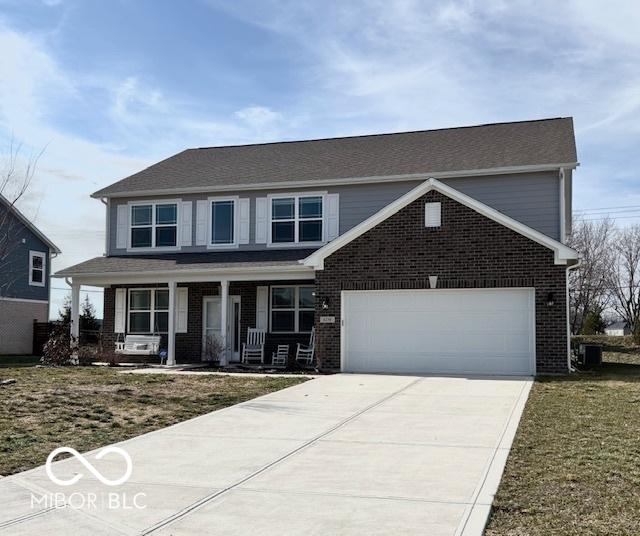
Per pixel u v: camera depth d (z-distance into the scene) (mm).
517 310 18047
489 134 24281
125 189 24266
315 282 20219
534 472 7832
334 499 6984
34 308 34094
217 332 23281
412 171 21688
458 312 18500
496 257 18109
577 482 7406
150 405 12828
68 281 22953
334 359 19234
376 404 13008
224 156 26625
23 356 29797
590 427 10336
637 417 11117
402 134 26062
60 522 6352
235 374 18312
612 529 5945
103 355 22516
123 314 24359
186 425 11047
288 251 22375
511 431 10203
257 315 22844
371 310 19172
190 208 23828
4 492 7328
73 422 11133
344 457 8812
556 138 22438
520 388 14891
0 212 30719
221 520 6371
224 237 23438
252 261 21453
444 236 18547
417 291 18812
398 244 18891
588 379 16438
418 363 18734
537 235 17703
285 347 22375
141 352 23094
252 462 8594
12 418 11312
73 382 16031
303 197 22766
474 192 21234
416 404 12953
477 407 12484
